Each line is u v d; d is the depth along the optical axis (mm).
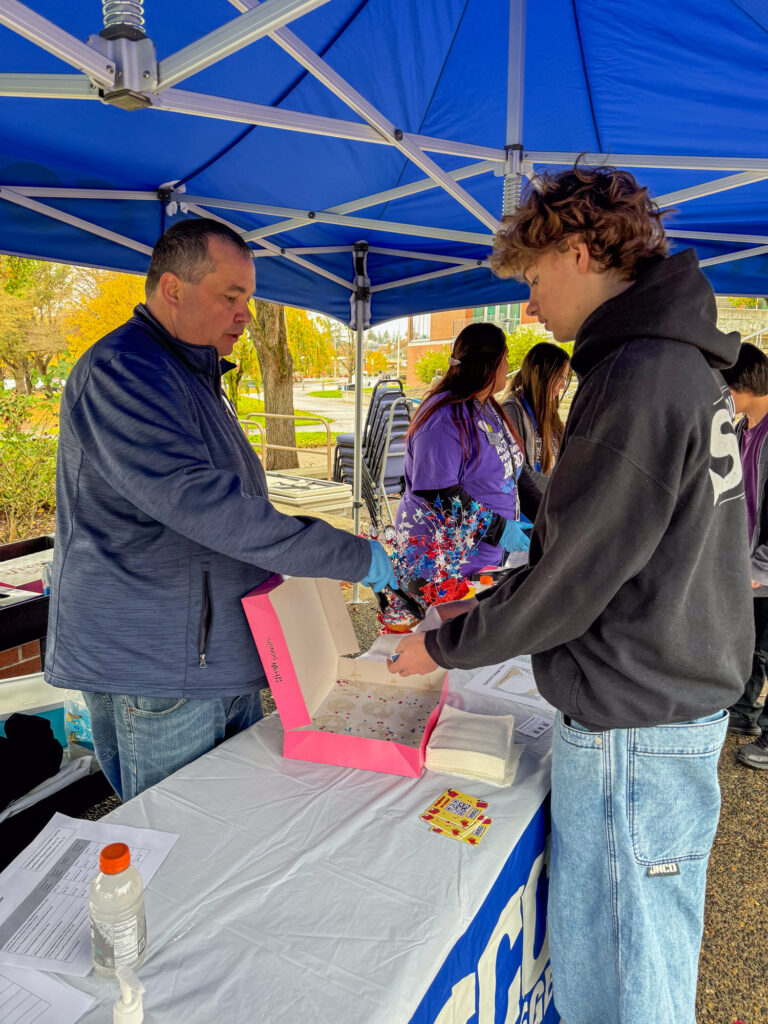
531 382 2895
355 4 1979
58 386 6676
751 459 2516
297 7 980
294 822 1136
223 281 1326
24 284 8445
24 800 1996
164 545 1311
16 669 2711
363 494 4621
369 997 798
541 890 1309
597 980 1142
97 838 1087
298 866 1025
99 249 2969
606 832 1081
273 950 868
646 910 1080
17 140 2441
